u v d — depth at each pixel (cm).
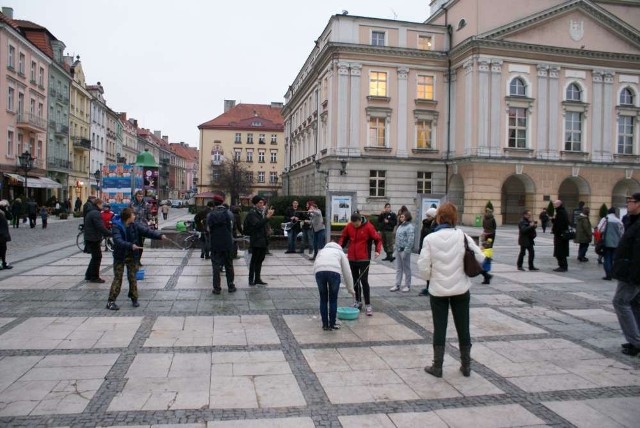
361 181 3719
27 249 1867
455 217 594
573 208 4197
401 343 718
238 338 729
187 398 513
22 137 4334
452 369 612
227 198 6469
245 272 1367
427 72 3859
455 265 574
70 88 5572
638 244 659
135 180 2328
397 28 3819
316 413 484
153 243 1927
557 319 883
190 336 735
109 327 775
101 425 450
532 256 1488
